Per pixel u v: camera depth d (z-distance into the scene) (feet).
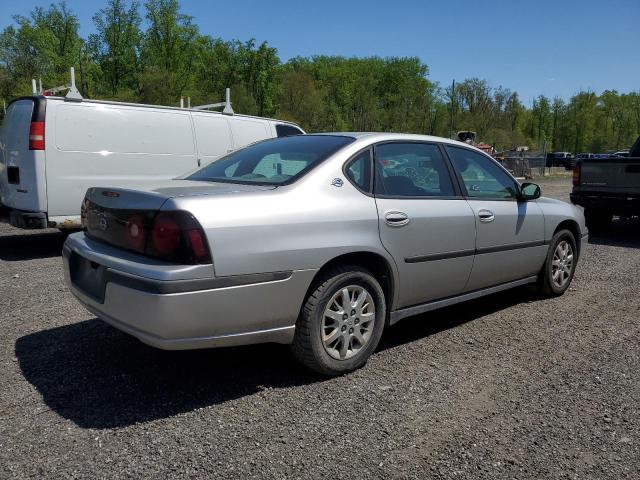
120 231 11.10
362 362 12.57
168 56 165.99
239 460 8.96
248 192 11.05
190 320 9.94
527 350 14.08
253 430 9.89
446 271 14.23
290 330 11.33
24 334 14.56
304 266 11.14
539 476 8.71
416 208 13.38
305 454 9.17
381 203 12.76
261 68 181.88
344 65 256.32
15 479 8.36
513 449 9.46
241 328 10.61
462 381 12.12
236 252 10.29
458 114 201.67
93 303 11.30
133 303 10.09
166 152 28.45
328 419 10.33
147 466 8.74
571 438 9.84
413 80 252.01
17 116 25.43
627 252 28.53
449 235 14.11
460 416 10.55
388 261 12.71
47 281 20.45
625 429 10.19
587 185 34.04
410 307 13.83
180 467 8.73
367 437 9.73
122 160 26.76
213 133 30.66
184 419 10.23
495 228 15.58
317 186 11.94
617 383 12.14
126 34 162.50
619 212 32.71
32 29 140.87
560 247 18.89
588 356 13.71
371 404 10.95
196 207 10.16
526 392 11.62
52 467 8.68
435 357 13.51
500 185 16.56
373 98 195.72
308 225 11.30
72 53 149.79
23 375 11.99
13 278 20.93
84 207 12.75
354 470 8.76
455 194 14.84
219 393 11.31
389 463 8.96
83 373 12.14
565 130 275.18
